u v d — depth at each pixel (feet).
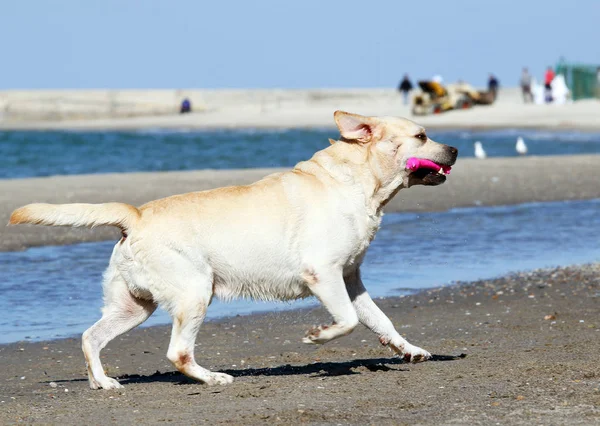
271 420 22.36
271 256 28.55
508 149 140.87
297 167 29.73
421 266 50.06
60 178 90.33
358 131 29.48
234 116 269.44
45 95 387.34
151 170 114.21
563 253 53.88
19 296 42.22
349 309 28.66
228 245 28.30
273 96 370.12
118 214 28.07
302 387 26.40
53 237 56.85
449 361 29.86
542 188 83.05
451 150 29.86
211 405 24.61
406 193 77.66
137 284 28.32
